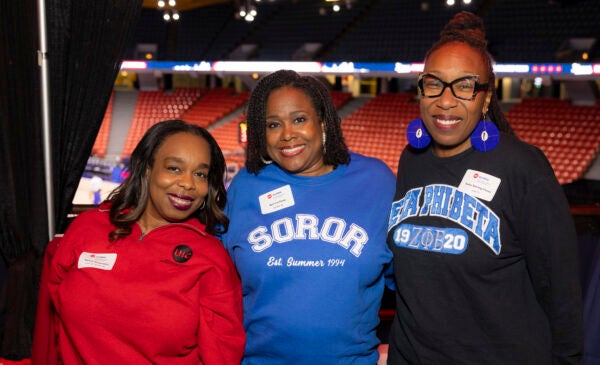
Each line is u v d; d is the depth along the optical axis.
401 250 1.66
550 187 1.48
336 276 1.70
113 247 1.72
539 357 1.56
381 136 16.61
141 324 1.66
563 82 15.77
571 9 17.70
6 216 2.37
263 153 1.85
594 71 12.45
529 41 17.11
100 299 1.66
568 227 1.49
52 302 1.83
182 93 21.05
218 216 1.83
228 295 1.74
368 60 18.97
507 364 1.55
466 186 1.58
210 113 19.61
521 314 1.56
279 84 1.77
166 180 1.73
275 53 20.47
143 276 1.68
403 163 1.78
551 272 1.50
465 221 1.55
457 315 1.58
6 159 2.36
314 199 1.78
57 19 2.34
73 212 2.86
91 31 2.39
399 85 19.27
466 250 1.53
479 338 1.57
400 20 20.16
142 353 1.68
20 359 2.41
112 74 2.42
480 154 1.58
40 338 1.90
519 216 1.51
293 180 1.82
